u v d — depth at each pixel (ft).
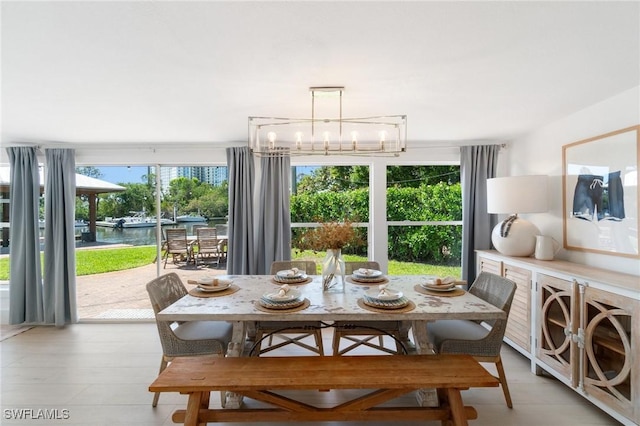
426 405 6.39
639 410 5.39
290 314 5.84
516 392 7.20
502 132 10.43
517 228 9.15
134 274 12.47
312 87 6.63
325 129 9.96
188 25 4.40
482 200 11.49
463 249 11.56
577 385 6.64
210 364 5.59
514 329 8.77
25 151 11.16
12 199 11.12
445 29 4.52
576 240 8.21
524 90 6.84
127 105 7.66
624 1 3.88
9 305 11.34
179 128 9.75
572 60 5.48
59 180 11.23
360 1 3.89
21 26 4.37
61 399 6.99
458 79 6.26
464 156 11.59
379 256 12.22
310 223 12.60
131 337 10.37
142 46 4.96
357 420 5.56
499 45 4.98
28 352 9.29
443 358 5.81
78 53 5.17
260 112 8.27
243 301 6.63
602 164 7.44
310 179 12.71
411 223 12.50
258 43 4.89
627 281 5.99
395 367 5.48
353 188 12.74
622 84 6.54
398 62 5.54
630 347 5.57
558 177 8.97
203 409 5.57
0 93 6.84
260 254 11.64
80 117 8.54
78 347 9.61
